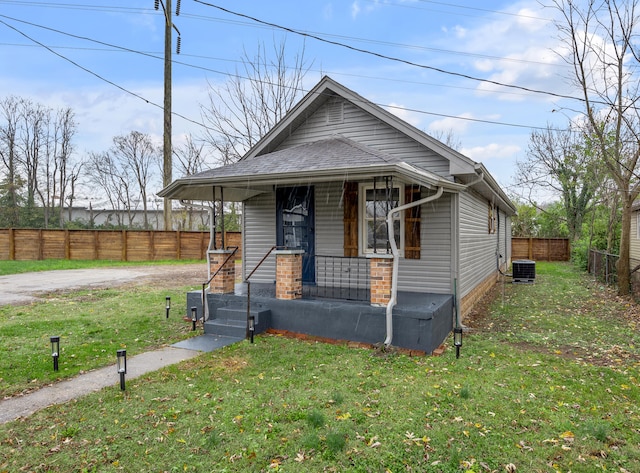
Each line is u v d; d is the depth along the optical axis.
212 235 8.02
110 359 5.68
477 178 7.69
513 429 3.74
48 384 4.79
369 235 8.59
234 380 4.90
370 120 8.41
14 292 11.75
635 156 10.72
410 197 8.01
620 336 7.11
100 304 9.85
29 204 30.91
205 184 7.58
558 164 26.03
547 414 4.03
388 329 6.15
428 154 7.77
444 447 3.42
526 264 14.87
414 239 7.98
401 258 8.14
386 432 3.65
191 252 22.67
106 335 6.99
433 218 7.87
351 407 4.16
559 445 3.47
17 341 6.57
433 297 7.34
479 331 7.54
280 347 6.30
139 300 10.37
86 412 4.04
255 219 9.87
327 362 5.61
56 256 21.20
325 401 4.29
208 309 7.79
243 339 6.73
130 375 5.06
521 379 4.97
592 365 5.58
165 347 6.30
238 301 7.52
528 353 6.10
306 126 9.18
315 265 9.05
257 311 7.18
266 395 4.45
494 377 5.04
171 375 5.04
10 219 29.50
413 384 4.79
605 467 3.17
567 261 23.89
